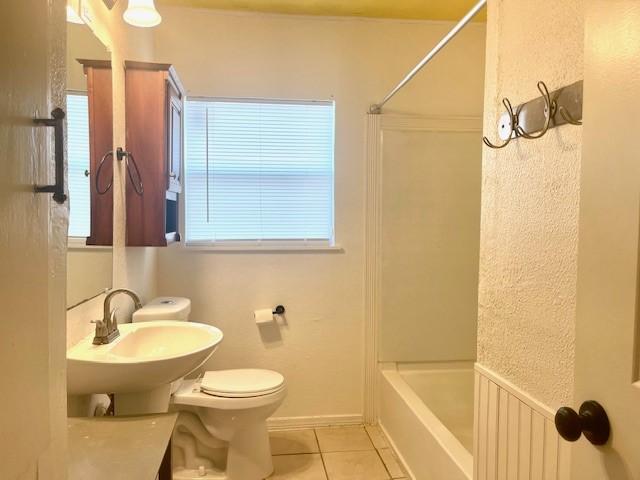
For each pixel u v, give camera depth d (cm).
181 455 213
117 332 161
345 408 273
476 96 271
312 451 242
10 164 54
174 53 251
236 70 256
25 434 59
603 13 65
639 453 60
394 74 265
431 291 273
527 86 113
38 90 63
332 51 261
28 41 59
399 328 272
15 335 56
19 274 57
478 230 273
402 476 220
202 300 261
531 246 110
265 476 215
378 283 270
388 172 268
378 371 272
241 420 204
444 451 177
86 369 133
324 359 271
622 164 62
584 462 71
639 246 59
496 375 127
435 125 268
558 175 100
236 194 263
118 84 188
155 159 197
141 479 102
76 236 149
